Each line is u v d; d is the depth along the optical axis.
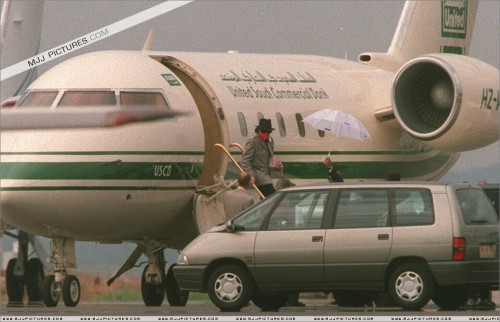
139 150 74.06
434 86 88.19
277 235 60.16
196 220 77.88
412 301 58.28
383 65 96.75
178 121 76.38
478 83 85.88
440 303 65.38
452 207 58.44
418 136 86.81
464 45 102.69
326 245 59.25
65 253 76.56
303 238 59.69
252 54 88.44
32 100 75.56
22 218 72.88
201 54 84.31
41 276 99.88
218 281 60.81
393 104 87.94
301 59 91.88
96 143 72.81
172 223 79.00
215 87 81.06
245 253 60.34
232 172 80.00
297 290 60.16
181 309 70.06
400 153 92.44
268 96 84.62
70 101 75.00
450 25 101.62
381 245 58.59
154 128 74.81
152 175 74.81
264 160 77.38
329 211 59.72
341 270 59.16
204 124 80.94
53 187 71.81
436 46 100.75
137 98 75.81
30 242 99.00
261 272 60.19
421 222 58.53
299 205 60.47
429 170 95.75
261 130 77.06
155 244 80.75
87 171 72.44
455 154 97.75
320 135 87.38
